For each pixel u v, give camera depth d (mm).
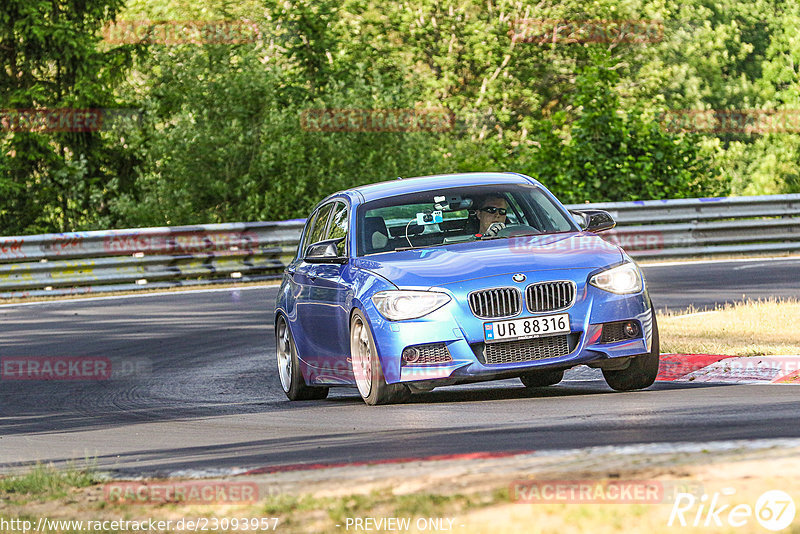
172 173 92312
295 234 78000
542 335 27578
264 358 44156
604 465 17203
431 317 27719
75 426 30359
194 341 49375
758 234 80688
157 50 97500
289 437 24938
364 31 154375
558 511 14500
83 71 102312
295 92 104188
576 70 96812
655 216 79438
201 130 91562
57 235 70500
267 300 63562
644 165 91562
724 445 18203
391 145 96562
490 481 16578
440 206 31938
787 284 58406
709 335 39000
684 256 78812
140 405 34000
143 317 58250
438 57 159625
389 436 23688
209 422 29125
